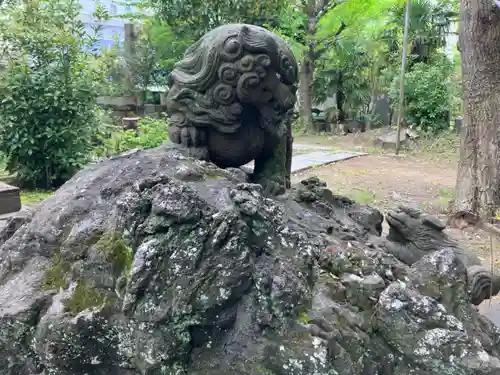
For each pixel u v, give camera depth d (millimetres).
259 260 1619
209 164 1959
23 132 6695
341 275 1729
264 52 1955
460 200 5855
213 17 8828
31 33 6812
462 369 1515
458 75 13000
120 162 1980
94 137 7820
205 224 1539
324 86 15148
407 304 1604
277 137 2188
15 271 1772
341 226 2154
